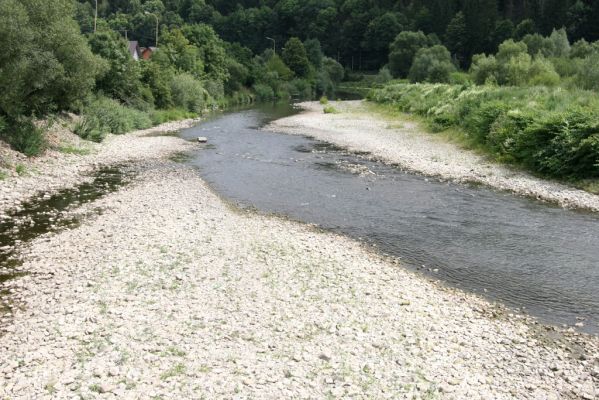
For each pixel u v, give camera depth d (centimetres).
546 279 1330
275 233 1612
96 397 775
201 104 5609
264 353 916
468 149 3148
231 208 1919
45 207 1830
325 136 3744
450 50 11875
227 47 9469
